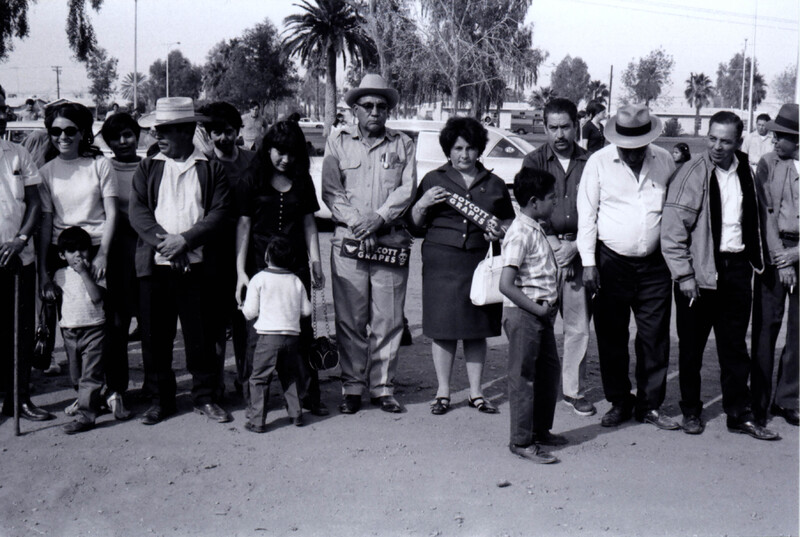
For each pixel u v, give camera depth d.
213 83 71.06
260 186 5.71
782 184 5.62
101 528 4.09
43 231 5.69
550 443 5.29
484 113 34.94
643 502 4.43
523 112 70.38
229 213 5.69
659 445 5.32
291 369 5.57
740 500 4.46
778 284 5.54
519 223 4.97
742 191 5.38
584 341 5.96
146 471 4.79
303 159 5.76
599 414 5.99
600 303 5.73
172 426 5.58
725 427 5.69
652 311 5.62
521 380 4.99
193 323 5.63
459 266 5.79
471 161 5.80
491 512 4.29
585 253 5.63
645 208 5.51
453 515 4.25
